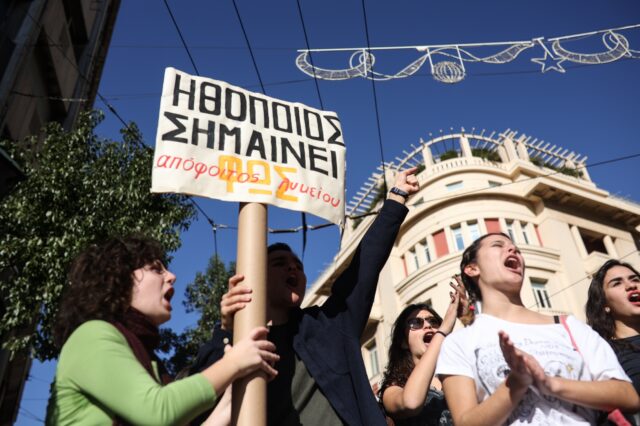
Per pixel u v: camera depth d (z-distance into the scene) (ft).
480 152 83.20
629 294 11.43
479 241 10.45
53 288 25.90
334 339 8.84
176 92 9.24
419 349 12.91
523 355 6.89
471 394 8.38
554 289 67.87
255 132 9.53
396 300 73.82
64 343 6.76
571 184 77.97
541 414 7.67
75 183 29.37
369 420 7.75
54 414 5.66
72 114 50.26
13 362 43.52
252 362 6.47
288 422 7.97
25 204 27.84
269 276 9.73
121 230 28.35
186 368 11.02
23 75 40.14
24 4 40.45
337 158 10.16
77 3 50.70
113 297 6.86
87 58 54.13
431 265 68.74
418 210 74.43
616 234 79.77
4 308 32.83
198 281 53.01
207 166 8.74
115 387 5.50
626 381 7.89
